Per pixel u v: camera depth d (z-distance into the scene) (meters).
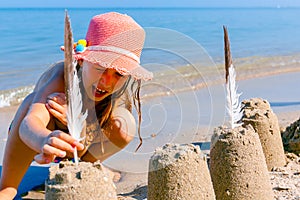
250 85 9.94
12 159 3.53
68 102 2.62
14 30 19.36
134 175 4.34
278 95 8.90
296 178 3.88
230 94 3.33
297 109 7.64
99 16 3.36
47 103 3.19
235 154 3.11
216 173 3.17
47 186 2.35
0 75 10.16
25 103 3.47
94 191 2.32
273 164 4.15
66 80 2.63
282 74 11.56
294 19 39.12
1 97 8.57
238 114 3.34
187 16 34.31
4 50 13.36
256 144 3.16
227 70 3.37
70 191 2.29
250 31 24.00
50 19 27.11
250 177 3.10
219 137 3.18
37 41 15.38
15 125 3.45
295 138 4.79
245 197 3.10
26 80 9.79
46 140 2.65
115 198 2.41
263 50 16.14
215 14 45.25
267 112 4.20
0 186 3.63
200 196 2.78
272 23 32.62
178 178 2.76
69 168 2.41
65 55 2.62
